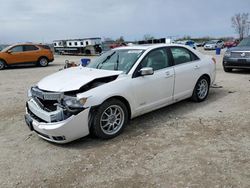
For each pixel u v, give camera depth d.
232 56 11.43
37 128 4.66
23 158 4.33
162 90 5.75
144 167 3.91
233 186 3.38
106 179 3.67
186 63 6.44
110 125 4.92
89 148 4.59
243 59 11.08
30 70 16.59
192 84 6.57
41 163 4.16
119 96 4.95
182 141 4.70
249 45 11.53
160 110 6.39
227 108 6.42
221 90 8.30
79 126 4.51
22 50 18.12
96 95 4.61
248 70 12.57
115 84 4.92
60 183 3.63
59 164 4.11
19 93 9.04
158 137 4.90
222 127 5.25
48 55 19.16
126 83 5.06
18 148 4.69
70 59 27.36
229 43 41.31
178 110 6.36
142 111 5.44
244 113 6.01
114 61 5.74
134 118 5.88
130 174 3.76
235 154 4.17
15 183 3.67
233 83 9.37
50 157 4.34
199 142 4.63
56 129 4.39
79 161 4.17
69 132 4.45
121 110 5.00
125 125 5.13
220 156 4.12
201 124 5.45
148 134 5.04
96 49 36.72
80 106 4.47
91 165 4.04
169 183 3.50
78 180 3.68
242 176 3.58
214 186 3.39
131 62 5.43
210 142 4.61
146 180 3.60
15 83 11.34
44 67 18.47
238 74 11.38
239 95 7.61
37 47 18.75
